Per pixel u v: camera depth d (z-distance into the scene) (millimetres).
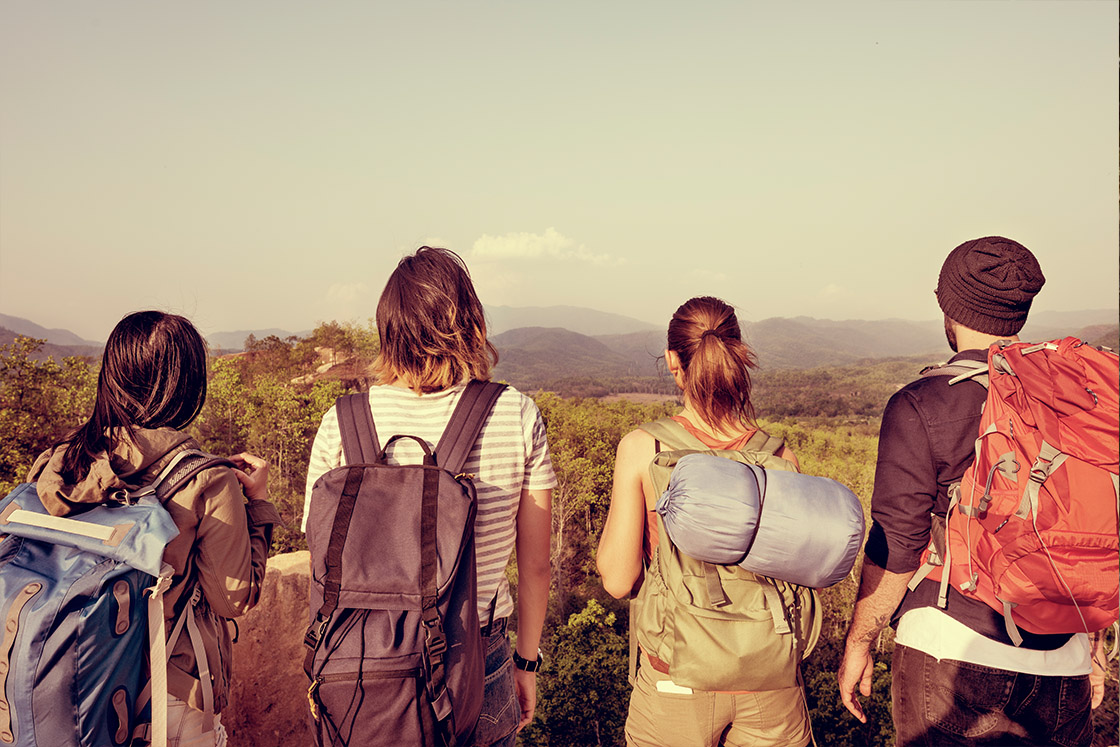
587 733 37281
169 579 1549
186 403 1802
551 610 53531
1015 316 1806
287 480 63062
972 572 1674
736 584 1662
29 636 1422
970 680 1717
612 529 1905
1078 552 1502
